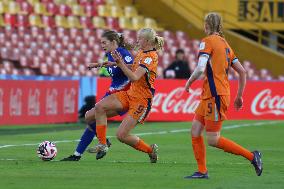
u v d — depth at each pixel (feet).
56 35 262.06
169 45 279.08
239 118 223.10
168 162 112.27
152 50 101.50
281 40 317.42
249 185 87.35
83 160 112.27
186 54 279.08
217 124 89.66
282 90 225.76
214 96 88.53
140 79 103.09
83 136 110.42
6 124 188.24
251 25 308.60
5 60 245.45
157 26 291.99
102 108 106.83
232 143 91.76
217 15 89.97
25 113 193.77
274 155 128.77
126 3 296.10
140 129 186.50
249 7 308.81
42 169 99.86
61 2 277.23
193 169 103.04
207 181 89.97
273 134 177.06
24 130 179.63
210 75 88.63
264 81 225.15
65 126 193.88
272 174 99.30
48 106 199.93
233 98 221.66
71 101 206.39
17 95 190.80
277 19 310.24
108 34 107.04
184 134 171.94
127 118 104.88
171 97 215.72
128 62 106.73
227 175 96.78
